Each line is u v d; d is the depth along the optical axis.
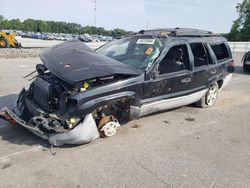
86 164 4.12
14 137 4.85
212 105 7.38
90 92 4.40
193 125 5.95
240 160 4.53
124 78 4.86
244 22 62.69
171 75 5.64
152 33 6.27
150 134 5.33
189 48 6.12
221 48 7.52
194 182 3.82
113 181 3.73
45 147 4.55
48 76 5.02
